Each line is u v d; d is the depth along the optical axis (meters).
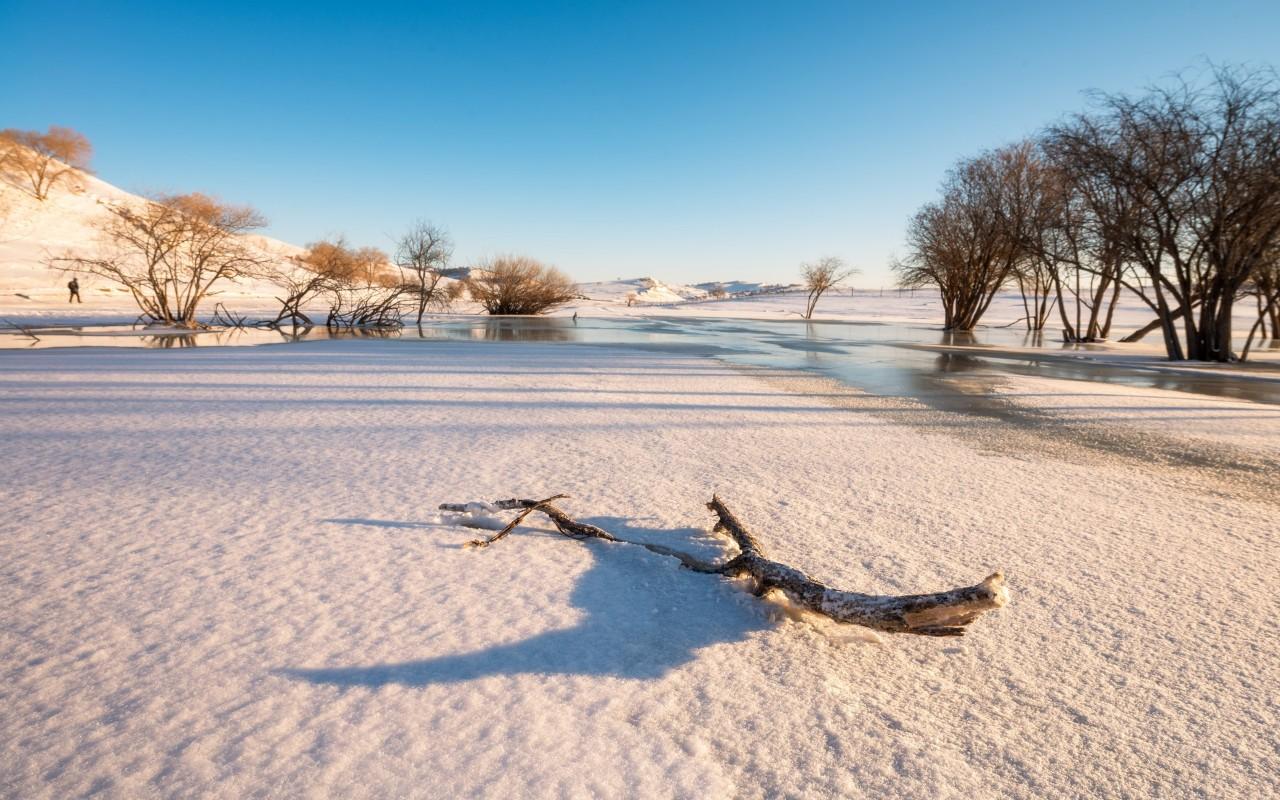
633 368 15.13
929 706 2.43
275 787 1.90
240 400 9.45
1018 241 27.58
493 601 3.13
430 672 2.51
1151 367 18.75
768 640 2.85
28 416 7.91
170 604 3.03
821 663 2.69
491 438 7.04
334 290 33.44
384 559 3.62
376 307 34.75
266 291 60.56
